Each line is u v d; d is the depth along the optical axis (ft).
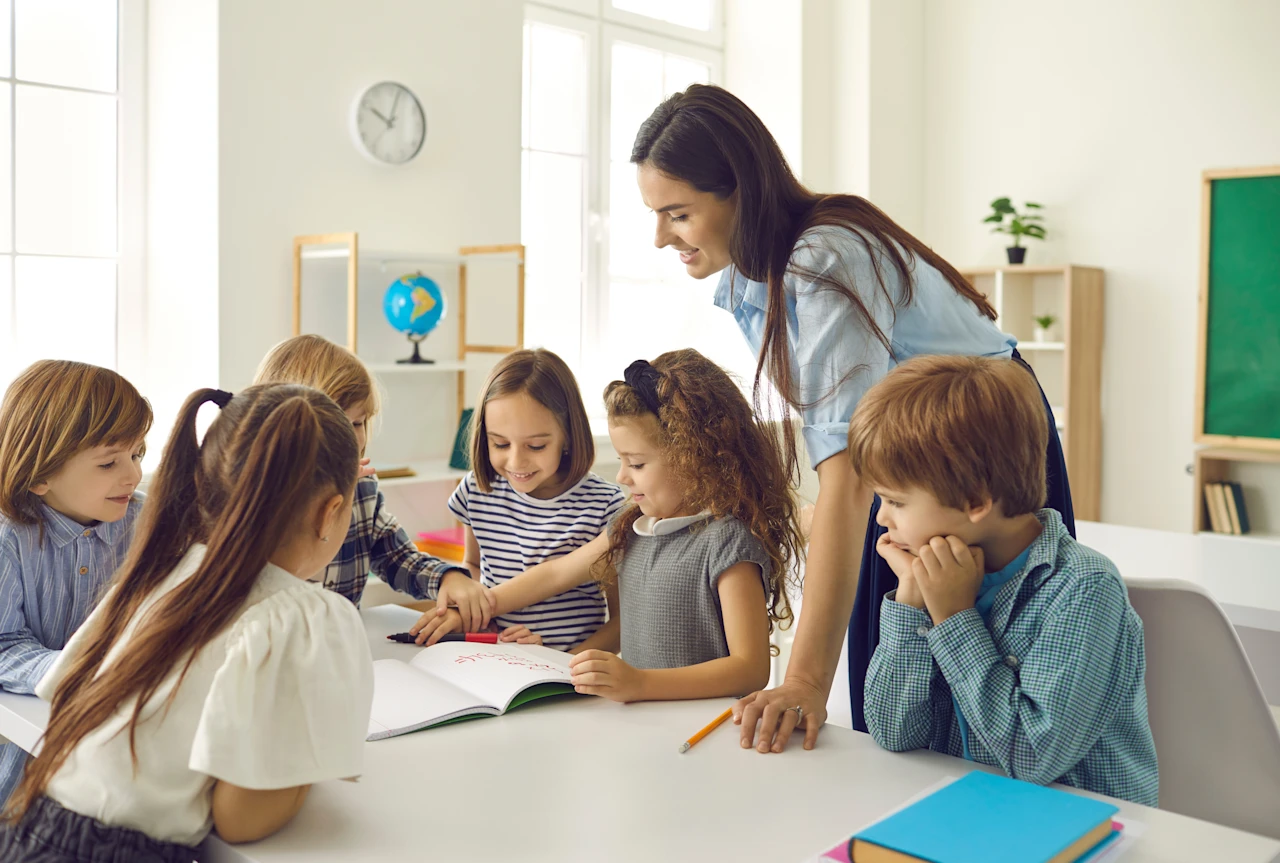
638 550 5.17
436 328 11.45
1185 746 3.92
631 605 5.14
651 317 15.34
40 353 9.93
